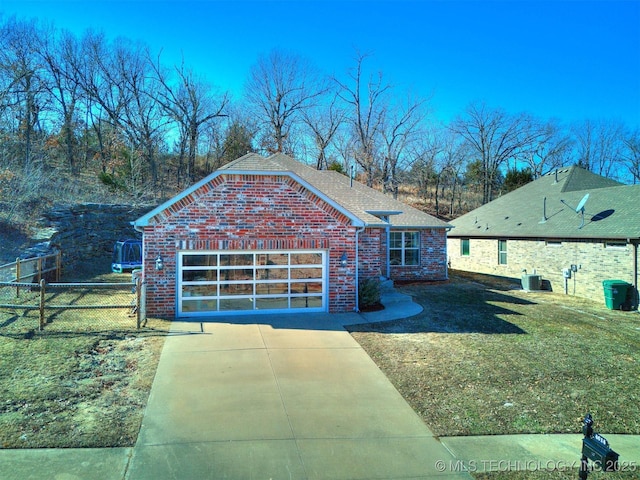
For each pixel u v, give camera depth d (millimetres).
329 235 12812
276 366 8367
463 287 19203
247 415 6348
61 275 17703
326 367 8414
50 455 5086
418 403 6996
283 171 12305
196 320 11562
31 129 30453
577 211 19594
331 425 6156
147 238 11648
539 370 8711
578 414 6879
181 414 6289
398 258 20859
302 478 4891
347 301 13047
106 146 36312
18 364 7695
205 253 12094
